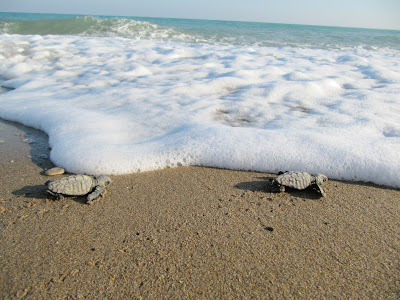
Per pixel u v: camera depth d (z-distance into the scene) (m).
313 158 0.32
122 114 0.46
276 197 0.28
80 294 0.18
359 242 0.22
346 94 0.55
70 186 0.27
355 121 0.42
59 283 0.18
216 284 0.18
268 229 0.24
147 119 0.44
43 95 0.56
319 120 0.43
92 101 0.52
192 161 0.34
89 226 0.24
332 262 0.20
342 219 0.25
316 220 0.25
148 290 0.18
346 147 0.33
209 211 0.26
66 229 0.23
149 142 0.36
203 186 0.30
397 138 0.36
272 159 0.33
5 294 0.18
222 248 0.21
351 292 0.18
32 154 0.36
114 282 0.19
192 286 0.18
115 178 0.31
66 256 0.21
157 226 0.24
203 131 0.38
